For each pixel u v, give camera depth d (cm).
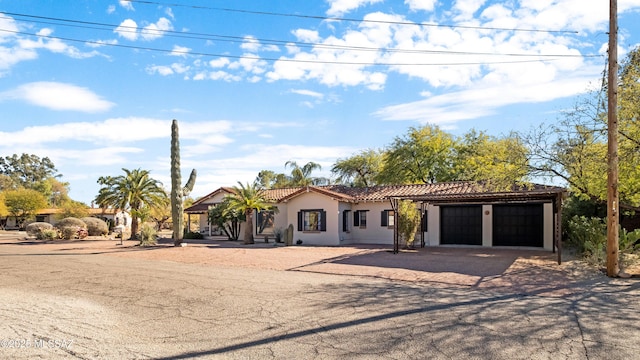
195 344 652
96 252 2225
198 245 2634
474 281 1185
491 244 2350
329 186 3080
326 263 1605
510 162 1614
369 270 1405
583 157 1467
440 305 885
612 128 1251
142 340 675
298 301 933
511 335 675
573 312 820
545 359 570
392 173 4025
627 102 1354
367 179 4791
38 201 6338
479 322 750
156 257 1928
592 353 591
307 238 2723
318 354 599
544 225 2192
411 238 2208
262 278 1257
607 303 899
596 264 1476
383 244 2628
